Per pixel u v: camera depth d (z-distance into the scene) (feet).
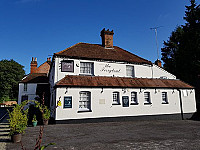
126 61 56.13
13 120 23.91
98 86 45.39
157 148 19.85
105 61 53.26
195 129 33.76
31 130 32.35
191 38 86.74
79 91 43.57
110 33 65.57
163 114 52.90
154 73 60.95
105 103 45.78
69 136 26.71
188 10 95.71
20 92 89.35
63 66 47.14
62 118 40.40
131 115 48.19
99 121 43.91
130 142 22.76
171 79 62.44
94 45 63.72
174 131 31.32
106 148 19.92
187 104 57.77
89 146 20.83
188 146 20.72
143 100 51.13
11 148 20.48
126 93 49.19
